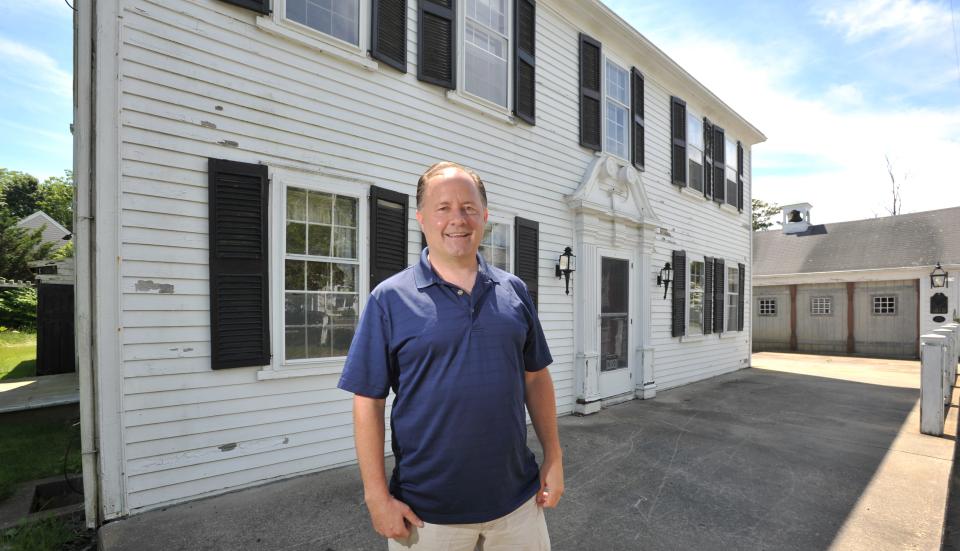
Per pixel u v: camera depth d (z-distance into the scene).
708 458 4.23
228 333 3.24
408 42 4.43
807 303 15.97
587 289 6.15
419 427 1.29
